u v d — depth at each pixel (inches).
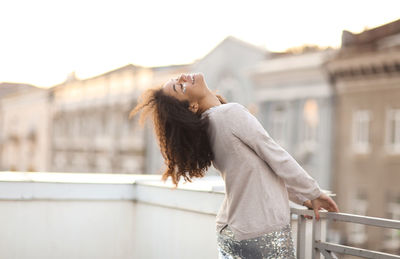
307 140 873.5
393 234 749.3
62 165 1663.4
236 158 60.6
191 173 64.5
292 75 897.5
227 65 1017.5
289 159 58.9
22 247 106.3
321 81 846.5
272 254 59.0
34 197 107.1
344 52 808.3
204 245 92.6
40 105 1766.7
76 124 1631.4
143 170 1323.8
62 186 109.5
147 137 1320.1
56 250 109.4
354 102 808.3
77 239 111.4
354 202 807.1
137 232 115.7
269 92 940.0
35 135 1782.7
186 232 97.9
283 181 62.4
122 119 1414.9
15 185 105.4
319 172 847.1
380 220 57.4
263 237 59.1
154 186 107.9
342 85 822.5
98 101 1534.2
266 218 58.9
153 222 109.4
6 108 1919.3
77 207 111.2
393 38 775.1
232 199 61.5
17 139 1847.9
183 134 62.6
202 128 62.6
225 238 63.4
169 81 65.5
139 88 1375.5
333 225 793.6
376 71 775.7
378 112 775.7
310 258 76.8
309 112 869.8
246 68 982.4
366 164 792.9
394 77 752.3
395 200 757.9
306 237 76.8
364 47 792.3
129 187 115.3
